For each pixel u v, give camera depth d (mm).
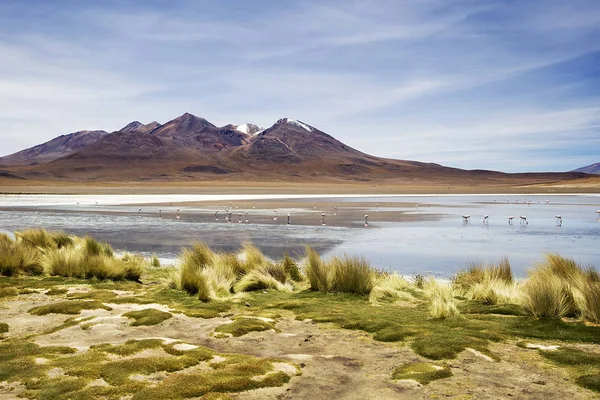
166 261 20078
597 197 97938
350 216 45438
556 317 8961
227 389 5281
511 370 6062
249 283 12609
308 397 5172
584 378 5652
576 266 12820
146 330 7922
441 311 9008
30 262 14648
